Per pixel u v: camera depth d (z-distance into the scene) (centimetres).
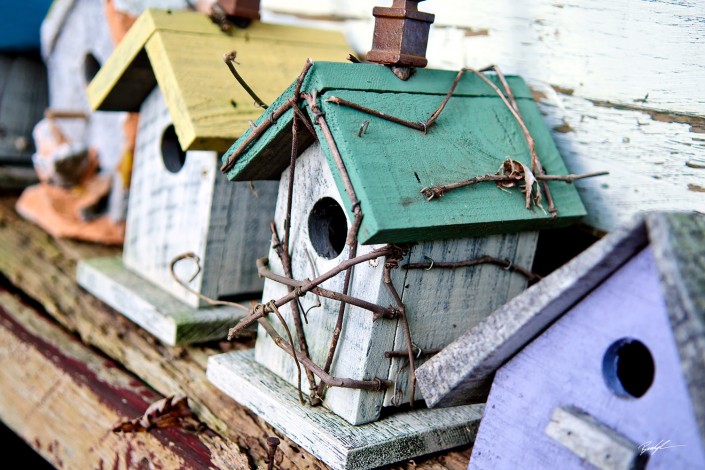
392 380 142
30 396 184
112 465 157
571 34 177
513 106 155
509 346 115
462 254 144
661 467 103
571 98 178
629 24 168
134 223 205
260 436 150
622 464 104
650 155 167
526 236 155
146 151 198
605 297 110
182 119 158
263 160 145
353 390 139
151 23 170
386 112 135
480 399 136
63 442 171
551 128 182
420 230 126
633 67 168
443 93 149
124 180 229
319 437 136
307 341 148
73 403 171
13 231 245
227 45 177
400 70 143
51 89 257
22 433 185
